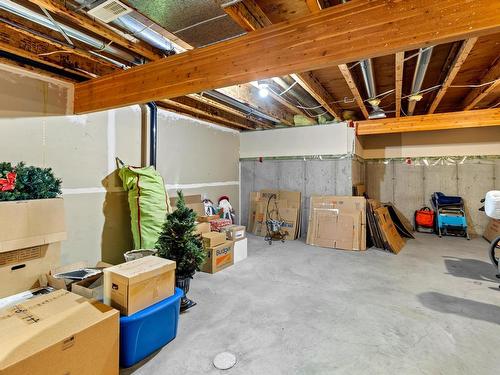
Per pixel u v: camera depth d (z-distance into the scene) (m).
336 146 5.56
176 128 4.88
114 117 3.74
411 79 3.84
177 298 2.18
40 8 1.97
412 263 4.07
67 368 1.44
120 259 3.83
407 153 6.64
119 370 1.83
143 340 1.93
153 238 3.51
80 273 2.45
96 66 3.18
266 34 1.96
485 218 5.96
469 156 6.09
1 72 2.69
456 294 3.00
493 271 3.72
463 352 2.03
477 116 4.67
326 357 1.98
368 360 1.95
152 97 2.51
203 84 2.22
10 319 1.57
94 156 3.51
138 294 1.91
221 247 3.76
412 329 2.33
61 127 3.16
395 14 1.57
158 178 3.71
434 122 4.93
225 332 2.28
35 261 2.40
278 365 1.89
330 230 5.05
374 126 5.36
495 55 3.13
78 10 1.87
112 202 3.72
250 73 2.02
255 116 5.44
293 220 5.68
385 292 3.06
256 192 6.36
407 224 6.64
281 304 2.77
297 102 4.48
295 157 6.01
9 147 2.75
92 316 1.64
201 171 5.48
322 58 1.76
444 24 1.46
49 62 2.73
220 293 3.03
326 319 2.49
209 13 1.97
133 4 1.83
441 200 5.96
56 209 2.52
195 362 1.92
